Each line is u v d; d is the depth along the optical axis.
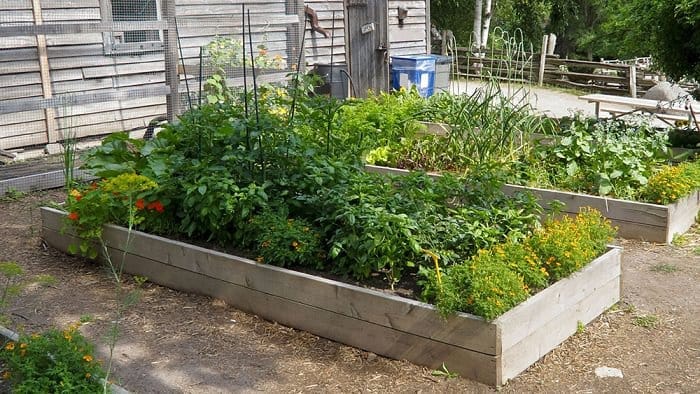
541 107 16.81
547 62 21.34
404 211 5.02
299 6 11.98
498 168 6.74
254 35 11.81
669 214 6.35
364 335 4.39
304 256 4.84
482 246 4.86
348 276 4.79
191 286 5.26
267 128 5.62
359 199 5.05
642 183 6.79
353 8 14.21
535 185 7.17
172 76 9.78
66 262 5.91
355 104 9.70
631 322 4.85
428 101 10.39
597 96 12.18
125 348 4.45
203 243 5.46
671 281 5.58
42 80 9.90
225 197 5.19
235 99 7.88
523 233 5.09
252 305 4.93
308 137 6.50
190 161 5.73
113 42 10.65
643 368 4.25
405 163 8.18
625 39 9.50
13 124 9.70
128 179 4.33
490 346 3.94
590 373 4.18
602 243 5.01
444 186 5.50
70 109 10.26
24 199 7.87
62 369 3.42
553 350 4.41
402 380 4.07
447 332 4.08
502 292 4.04
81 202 5.67
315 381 4.09
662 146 7.71
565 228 4.86
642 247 6.33
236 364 4.28
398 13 16.05
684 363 4.32
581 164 7.33
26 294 5.23
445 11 32.16
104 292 5.31
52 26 8.54
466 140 7.95
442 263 4.68
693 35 8.54
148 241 5.44
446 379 4.05
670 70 9.05
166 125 6.67
